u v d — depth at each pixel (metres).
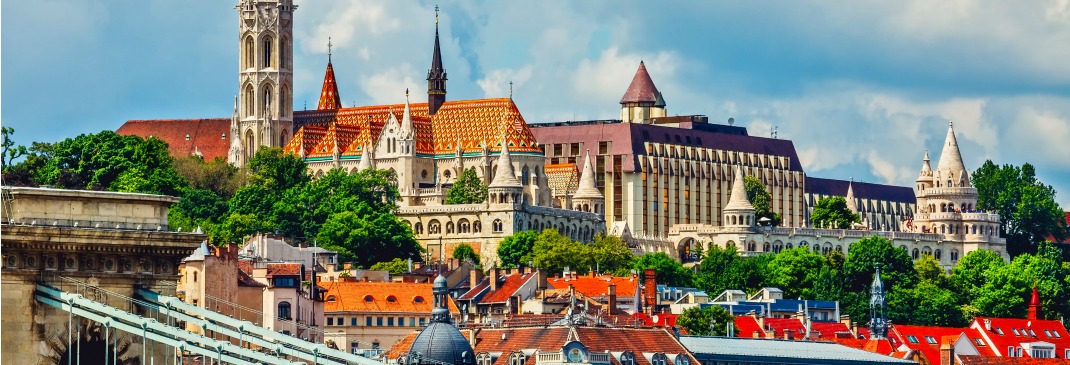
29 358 193.62
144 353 195.38
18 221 195.38
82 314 194.12
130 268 199.38
